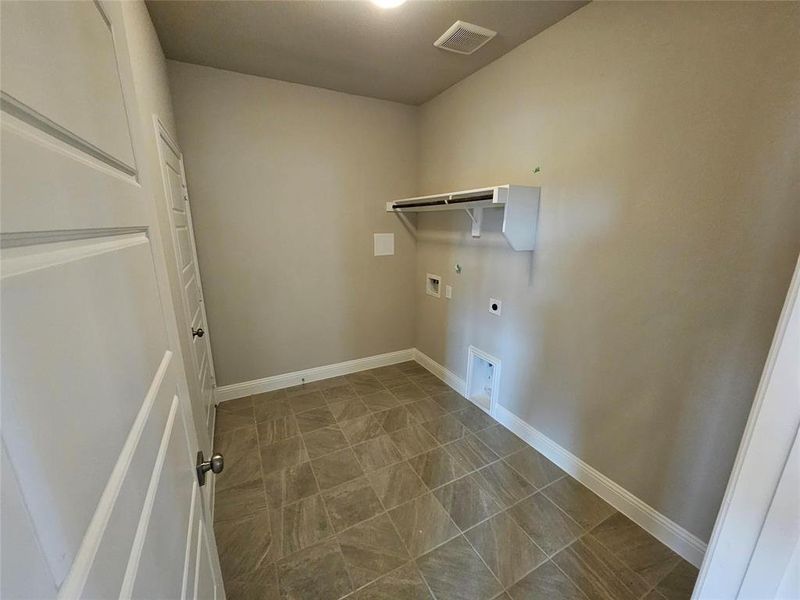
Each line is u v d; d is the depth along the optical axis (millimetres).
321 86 2635
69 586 295
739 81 1147
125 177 595
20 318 265
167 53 2080
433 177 2961
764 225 1137
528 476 1961
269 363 2941
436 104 2814
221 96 2367
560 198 1849
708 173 1256
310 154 2738
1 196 248
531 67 1932
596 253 1697
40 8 340
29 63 312
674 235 1382
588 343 1794
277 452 2166
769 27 1069
